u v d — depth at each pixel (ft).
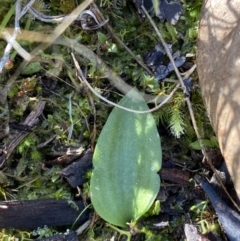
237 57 0.49
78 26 0.60
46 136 0.59
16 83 0.58
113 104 0.57
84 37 0.60
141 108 0.57
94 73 0.59
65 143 0.59
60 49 0.60
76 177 0.57
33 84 0.58
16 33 0.56
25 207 0.56
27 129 0.58
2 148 0.57
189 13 0.61
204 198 0.58
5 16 0.58
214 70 0.51
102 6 0.61
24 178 0.57
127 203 0.56
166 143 0.60
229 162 0.49
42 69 0.59
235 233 0.55
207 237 0.56
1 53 0.58
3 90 0.58
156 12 0.61
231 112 0.49
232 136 0.48
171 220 0.58
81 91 0.59
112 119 0.57
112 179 0.56
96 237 0.57
